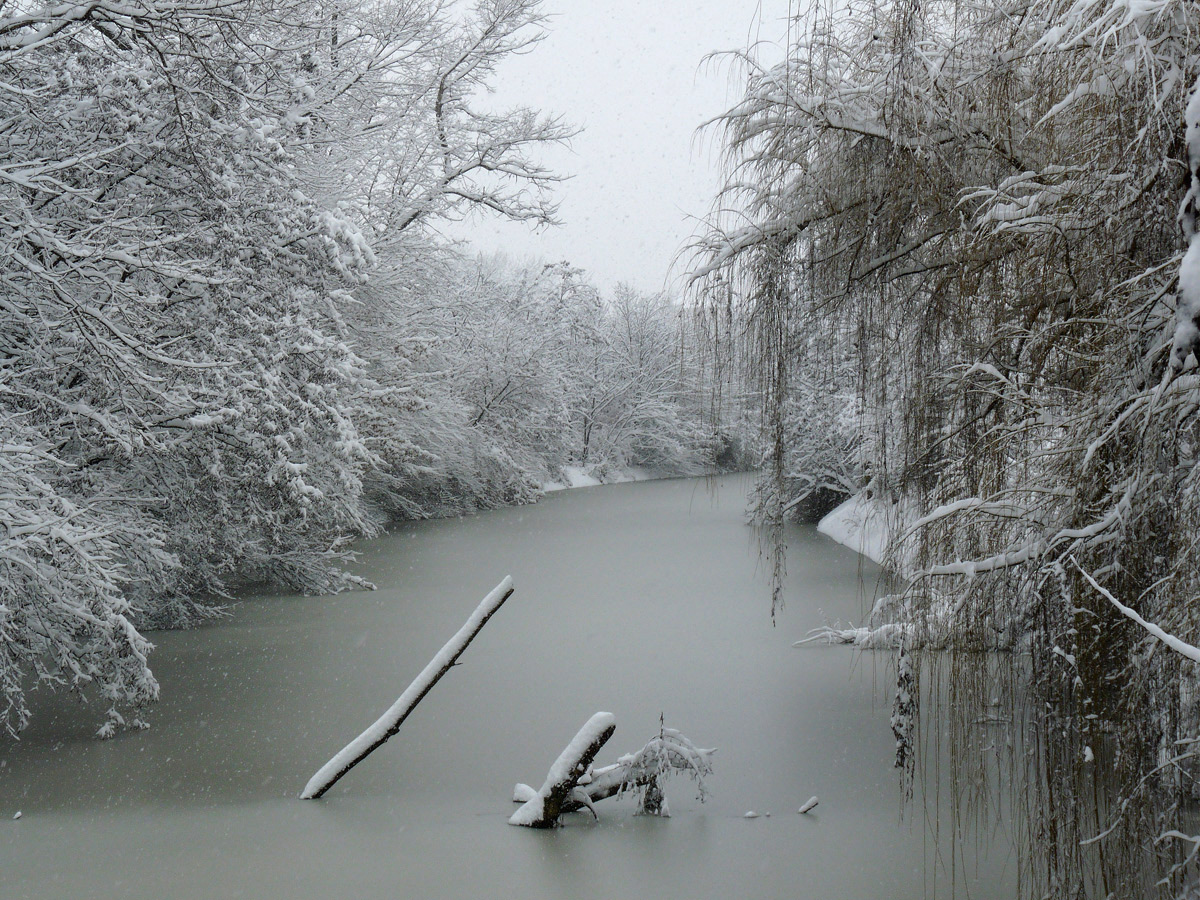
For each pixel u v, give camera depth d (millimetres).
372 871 6809
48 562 10641
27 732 10766
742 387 8078
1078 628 5004
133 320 11539
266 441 14164
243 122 13812
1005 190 5809
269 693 12062
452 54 25797
